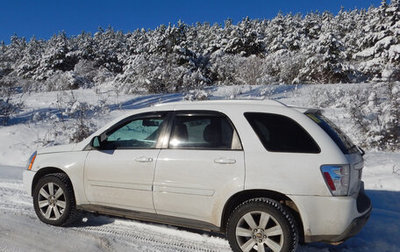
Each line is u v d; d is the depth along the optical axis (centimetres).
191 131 373
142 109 417
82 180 418
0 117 1217
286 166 321
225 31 4291
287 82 2466
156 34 3288
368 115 964
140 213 389
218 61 2828
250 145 340
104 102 1419
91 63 3319
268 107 356
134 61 2233
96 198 412
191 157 357
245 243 329
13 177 713
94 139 418
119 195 396
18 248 363
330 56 2319
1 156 934
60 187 429
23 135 1062
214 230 354
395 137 880
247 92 1842
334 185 308
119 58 4744
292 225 314
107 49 4897
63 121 1147
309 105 1404
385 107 916
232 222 336
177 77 2092
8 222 442
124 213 400
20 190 610
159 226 435
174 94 1878
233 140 349
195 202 353
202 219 355
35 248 365
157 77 2080
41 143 988
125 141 409
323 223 310
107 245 376
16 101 1619
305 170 315
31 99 1786
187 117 382
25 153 944
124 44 5609
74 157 428
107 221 455
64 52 4181
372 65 2433
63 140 1011
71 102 1276
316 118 353
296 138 331
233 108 366
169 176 364
